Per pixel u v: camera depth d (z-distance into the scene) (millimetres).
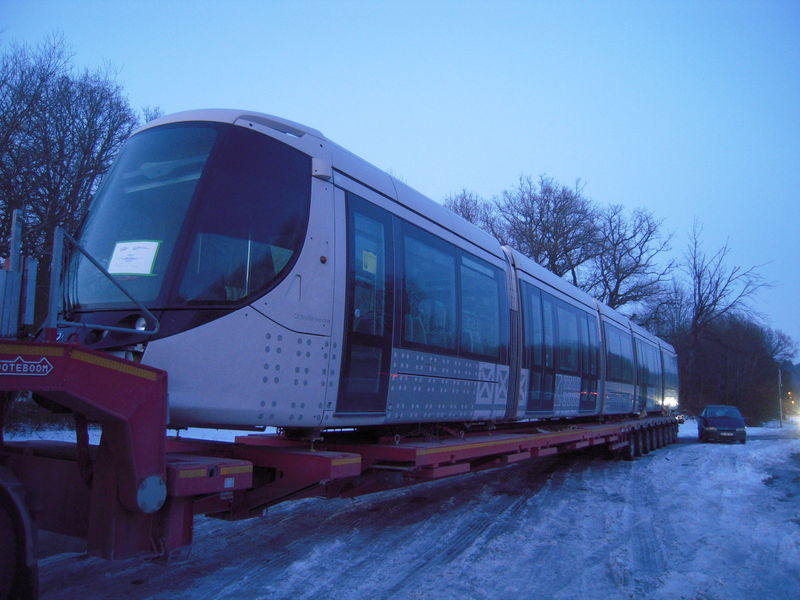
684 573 5438
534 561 5762
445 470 6418
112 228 4500
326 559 5543
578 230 40156
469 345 7309
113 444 3316
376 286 5578
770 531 7137
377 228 5719
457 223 7543
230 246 4324
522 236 40062
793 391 72000
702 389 56656
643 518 7848
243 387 4238
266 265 4484
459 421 7430
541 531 6996
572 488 10367
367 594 4688
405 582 5008
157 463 3381
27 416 8344
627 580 5230
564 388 10742
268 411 4402
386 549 5969
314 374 4762
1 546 3051
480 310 7707
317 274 4852
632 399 16391
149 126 4988
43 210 16234
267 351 4398
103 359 3184
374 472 5852
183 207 4316
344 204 5289
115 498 3330
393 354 5754
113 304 4137
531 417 9242
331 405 4938
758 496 9719
